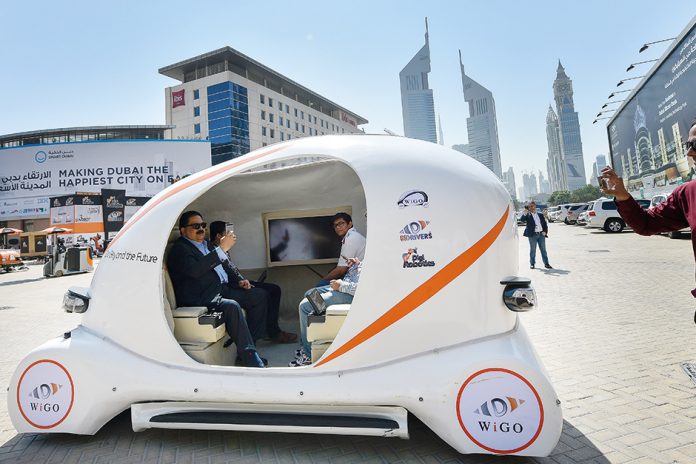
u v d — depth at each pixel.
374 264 2.28
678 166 17.42
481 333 2.23
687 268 8.41
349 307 2.55
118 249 2.75
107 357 2.55
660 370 3.38
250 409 2.38
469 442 2.15
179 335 2.76
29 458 2.45
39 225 42.97
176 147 43.34
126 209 29.33
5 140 53.59
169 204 2.72
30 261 26.33
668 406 2.77
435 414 2.16
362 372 2.25
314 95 75.31
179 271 3.01
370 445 2.46
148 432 2.72
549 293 6.93
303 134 72.81
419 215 2.28
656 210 2.25
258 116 62.59
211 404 2.43
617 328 4.65
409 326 2.24
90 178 41.91
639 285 7.07
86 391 2.53
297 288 4.52
